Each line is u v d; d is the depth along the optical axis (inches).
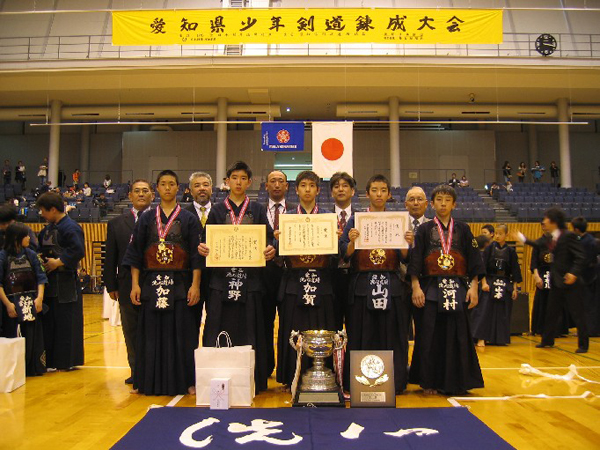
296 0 647.8
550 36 566.6
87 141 824.3
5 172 746.2
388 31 436.1
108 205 636.1
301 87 638.5
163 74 595.5
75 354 173.0
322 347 125.7
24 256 161.8
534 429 107.5
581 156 830.5
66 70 571.5
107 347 221.9
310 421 109.3
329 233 133.8
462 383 135.6
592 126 833.5
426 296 138.6
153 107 701.9
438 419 110.9
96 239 574.2
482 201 646.5
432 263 139.1
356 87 639.8
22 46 647.1
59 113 693.3
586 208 584.1
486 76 601.9
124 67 571.5
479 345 221.5
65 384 151.0
